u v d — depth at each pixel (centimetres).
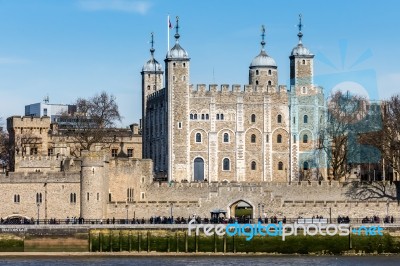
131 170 17950
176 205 17325
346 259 14875
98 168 16888
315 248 15500
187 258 14962
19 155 18562
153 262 14425
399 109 19088
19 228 15650
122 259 14825
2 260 14762
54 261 14600
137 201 17500
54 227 15638
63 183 17000
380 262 14500
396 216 17338
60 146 19625
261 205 17488
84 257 15088
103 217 17000
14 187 17050
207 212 17488
